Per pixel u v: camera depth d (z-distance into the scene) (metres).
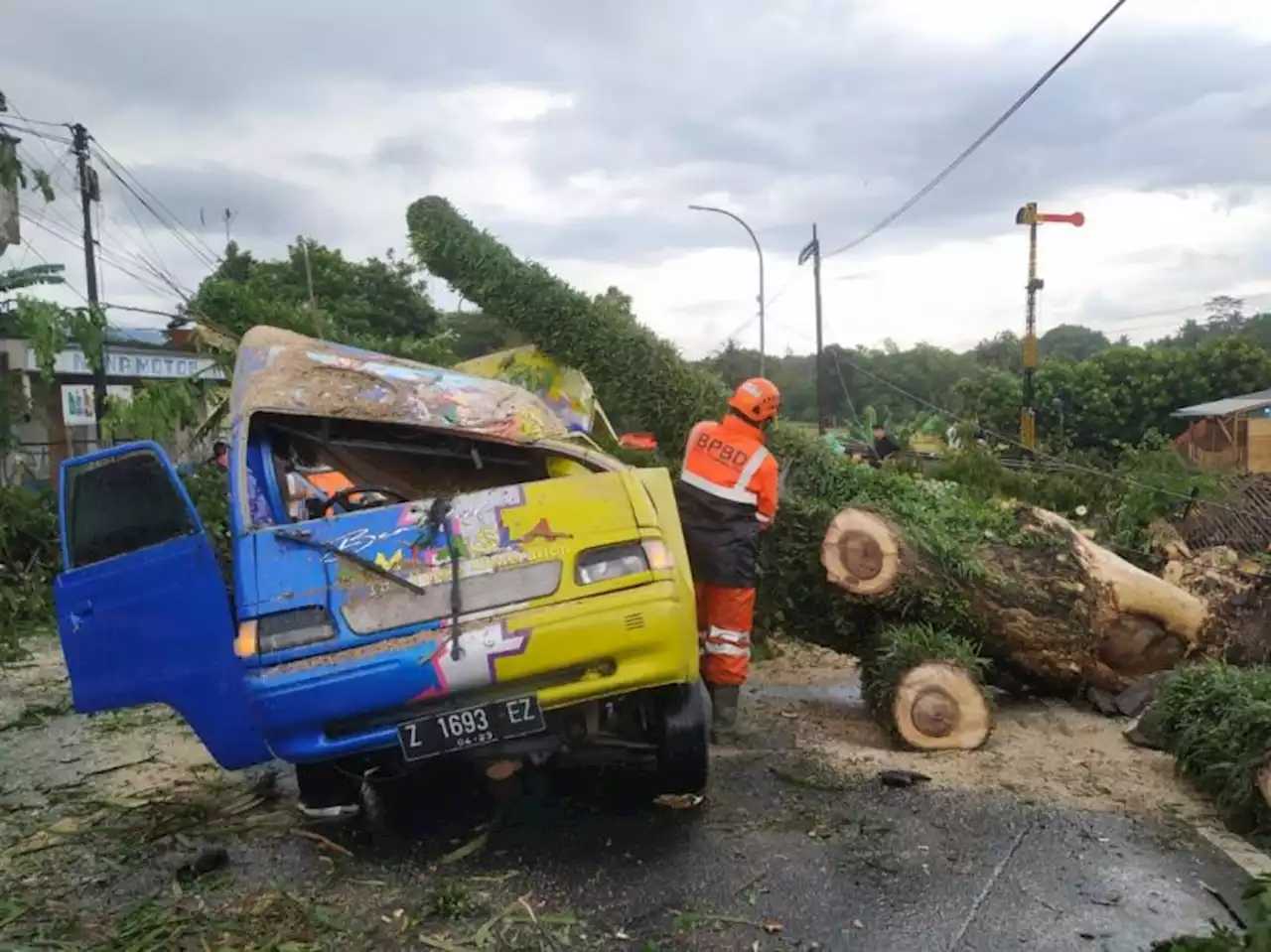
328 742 3.77
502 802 4.54
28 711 6.40
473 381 5.14
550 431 4.96
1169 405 32.41
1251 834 4.12
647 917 3.42
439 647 3.71
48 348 11.73
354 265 29.94
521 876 3.78
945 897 3.54
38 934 3.45
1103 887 3.62
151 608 3.96
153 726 6.07
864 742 5.42
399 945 3.29
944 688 5.19
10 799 4.86
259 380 4.84
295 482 5.03
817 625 6.11
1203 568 6.25
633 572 3.87
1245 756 4.21
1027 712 6.04
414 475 5.30
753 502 5.20
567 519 4.01
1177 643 5.86
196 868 3.92
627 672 3.81
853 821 4.24
